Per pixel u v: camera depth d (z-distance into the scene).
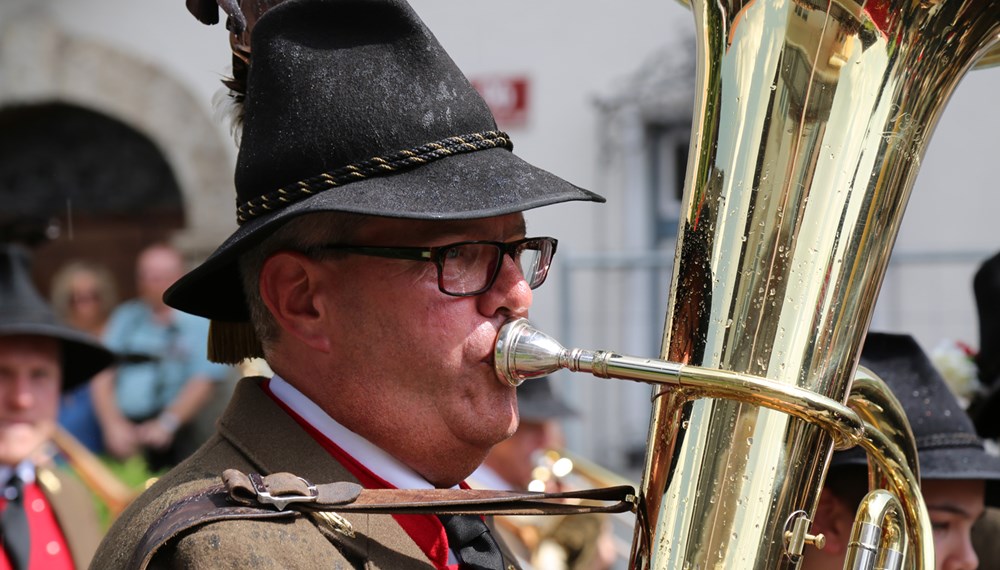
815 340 3.62
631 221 13.50
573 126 13.80
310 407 4.15
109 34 16.16
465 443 4.08
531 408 9.88
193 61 16.05
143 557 3.51
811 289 3.62
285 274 4.12
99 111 16.25
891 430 4.36
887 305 12.30
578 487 9.87
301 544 3.63
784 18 3.72
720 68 3.81
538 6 13.92
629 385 12.60
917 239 12.48
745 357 3.61
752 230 3.65
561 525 9.75
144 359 13.46
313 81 3.92
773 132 3.68
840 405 3.62
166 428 13.48
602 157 13.65
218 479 3.91
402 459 4.11
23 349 8.30
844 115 3.67
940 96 3.83
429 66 3.99
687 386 3.63
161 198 16.36
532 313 13.11
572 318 13.05
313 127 3.89
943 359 7.56
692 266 3.72
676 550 3.59
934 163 12.51
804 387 3.60
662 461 3.69
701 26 3.93
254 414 4.11
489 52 14.05
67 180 16.42
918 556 3.95
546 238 4.31
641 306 13.00
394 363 4.03
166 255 15.80
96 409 13.40
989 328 7.58
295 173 3.89
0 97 16.20
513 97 13.95
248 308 4.36
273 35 3.99
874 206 3.70
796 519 3.60
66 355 9.20
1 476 8.12
